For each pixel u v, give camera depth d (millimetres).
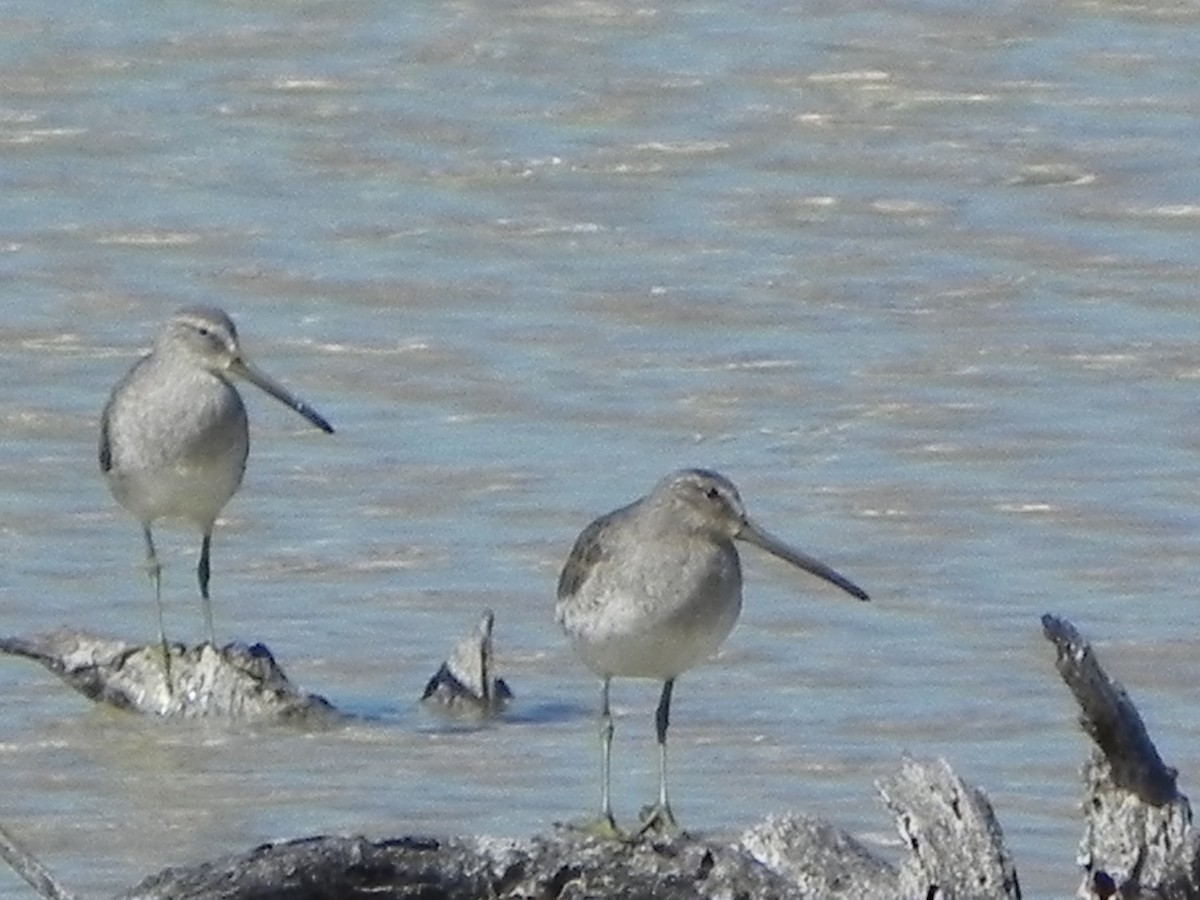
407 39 28906
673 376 21109
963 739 15219
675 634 13984
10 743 15562
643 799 14570
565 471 19422
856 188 25094
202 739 15562
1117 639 16516
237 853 12750
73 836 14109
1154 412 20203
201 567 17297
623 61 28141
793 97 27219
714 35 28719
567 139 26391
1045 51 28125
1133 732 11680
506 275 23266
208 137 26625
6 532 18688
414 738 15531
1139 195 24750
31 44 28828
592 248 23828
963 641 16594
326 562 18156
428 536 18469
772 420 20281
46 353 21672
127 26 29312
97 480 19453
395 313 22516
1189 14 28938
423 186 25375
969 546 18031
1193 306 22312
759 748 15211
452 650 16312
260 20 29500
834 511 18641
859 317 22266
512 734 15570
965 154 25812
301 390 21016
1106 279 22953
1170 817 11766
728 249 23797
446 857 11852
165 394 17422
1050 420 20078
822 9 29219
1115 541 18047
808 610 17141
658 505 14055
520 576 17812
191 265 23594
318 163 25969
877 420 20219
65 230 24344
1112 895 11750
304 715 15883
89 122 27000
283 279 23266
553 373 21219
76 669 16266
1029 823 13992
